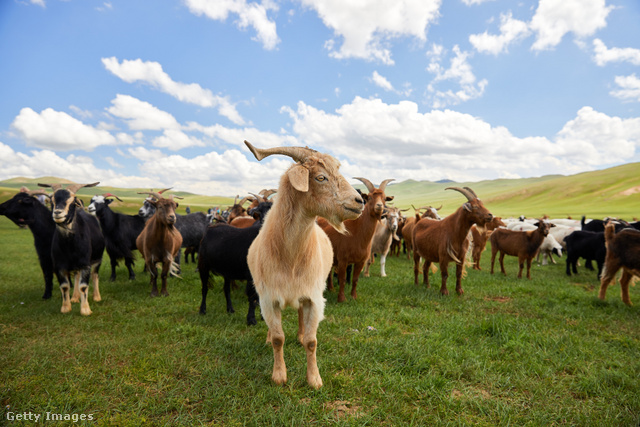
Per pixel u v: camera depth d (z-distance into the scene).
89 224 6.89
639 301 7.42
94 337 4.98
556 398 3.52
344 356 4.28
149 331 5.28
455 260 7.67
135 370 3.92
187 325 5.43
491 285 8.91
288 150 3.39
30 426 2.93
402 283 9.23
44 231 7.02
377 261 13.94
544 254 14.34
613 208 65.00
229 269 5.79
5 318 5.71
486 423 3.05
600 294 7.46
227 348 4.59
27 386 3.55
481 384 3.76
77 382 3.67
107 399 3.40
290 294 3.51
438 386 3.67
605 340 5.12
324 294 7.71
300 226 3.39
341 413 3.23
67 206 5.72
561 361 4.24
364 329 5.31
